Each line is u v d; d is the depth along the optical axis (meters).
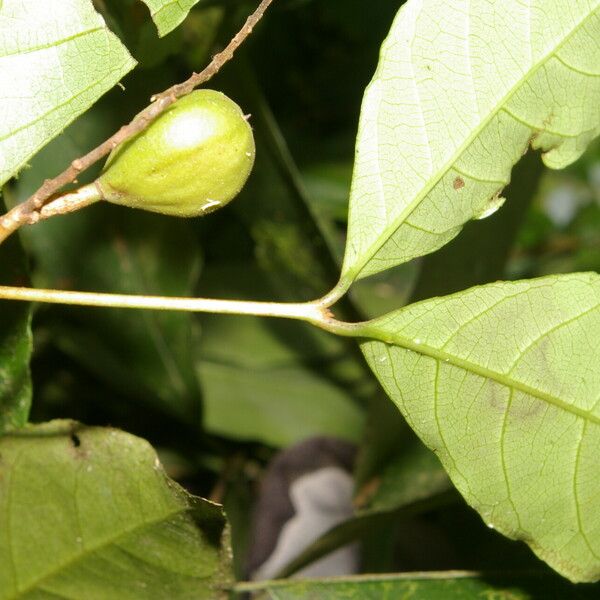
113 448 0.19
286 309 0.18
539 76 0.19
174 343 0.29
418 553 0.33
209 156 0.17
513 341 0.18
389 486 0.29
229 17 0.26
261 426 0.34
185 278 0.28
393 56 0.18
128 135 0.17
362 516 0.25
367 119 0.18
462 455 0.19
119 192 0.18
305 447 0.34
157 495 0.19
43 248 0.27
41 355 0.33
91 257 0.28
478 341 0.18
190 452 0.35
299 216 0.29
